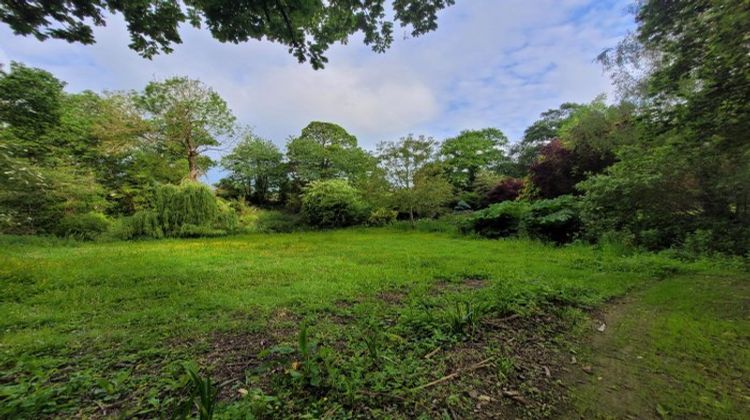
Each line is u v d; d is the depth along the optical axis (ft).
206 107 56.59
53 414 4.96
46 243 30.94
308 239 37.22
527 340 8.04
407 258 20.85
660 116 14.73
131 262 20.03
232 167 68.95
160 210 40.83
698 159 17.62
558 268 16.69
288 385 5.73
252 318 9.85
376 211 54.75
